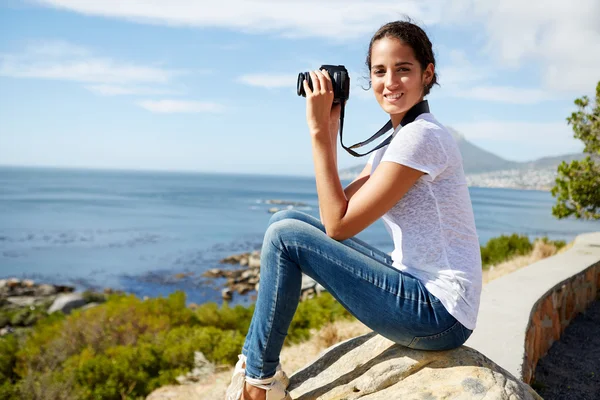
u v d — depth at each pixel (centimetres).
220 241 4494
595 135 883
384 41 198
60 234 4825
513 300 459
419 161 180
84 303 2191
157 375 767
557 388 380
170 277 2888
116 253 3759
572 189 895
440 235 186
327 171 192
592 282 655
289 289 192
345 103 213
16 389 762
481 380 187
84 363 800
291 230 190
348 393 205
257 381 196
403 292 188
